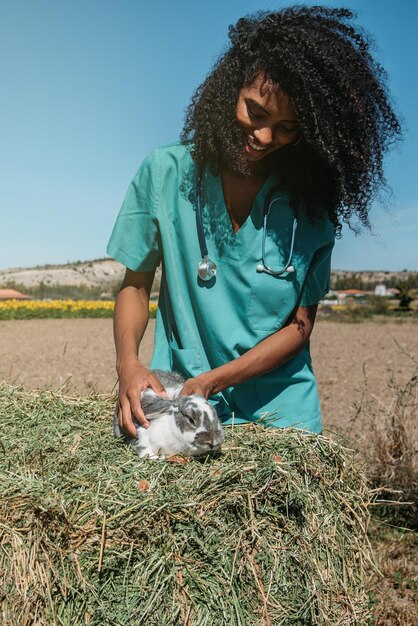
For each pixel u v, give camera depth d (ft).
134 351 11.27
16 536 8.51
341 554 10.47
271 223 11.25
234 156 10.49
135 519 8.65
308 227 11.42
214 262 11.46
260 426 11.14
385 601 15.61
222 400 11.73
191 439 9.86
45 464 9.78
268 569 9.41
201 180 11.33
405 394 24.61
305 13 10.28
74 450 10.36
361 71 10.17
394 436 21.53
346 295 379.76
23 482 9.00
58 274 636.48
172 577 8.66
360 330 107.96
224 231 11.35
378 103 10.58
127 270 12.39
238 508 9.32
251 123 10.01
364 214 11.23
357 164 10.48
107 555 8.55
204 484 9.19
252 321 11.38
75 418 12.11
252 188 11.23
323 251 11.66
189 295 11.71
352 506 10.91
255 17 10.51
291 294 11.28
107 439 10.91
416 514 20.51
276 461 9.96
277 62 9.63
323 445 10.77
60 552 8.48
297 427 11.45
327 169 10.93
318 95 9.70
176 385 11.27
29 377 44.32
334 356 64.54
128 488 9.05
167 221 11.60
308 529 9.91
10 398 13.04
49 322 118.73
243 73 10.19
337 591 10.15
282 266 11.25
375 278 522.47
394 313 182.91
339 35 10.14
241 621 8.86
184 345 11.71
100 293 344.08
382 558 17.83
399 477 20.85
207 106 10.74
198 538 8.90
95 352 63.31
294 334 11.41
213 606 8.73
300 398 11.76
